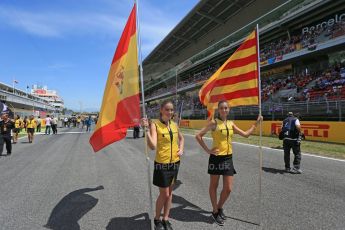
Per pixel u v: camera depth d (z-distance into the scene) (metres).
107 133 4.68
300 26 27.48
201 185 7.30
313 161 10.32
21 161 11.69
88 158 12.16
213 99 5.93
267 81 31.47
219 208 4.92
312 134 16.77
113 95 4.75
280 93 26.55
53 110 125.69
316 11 24.47
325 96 19.61
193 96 42.62
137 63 4.59
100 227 4.74
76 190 6.98
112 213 5.36
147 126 4.38
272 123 20.30
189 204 5.80
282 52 26.95
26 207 5.75
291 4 26.83
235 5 36.97
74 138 23.83
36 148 16.61
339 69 22.27
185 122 36.97
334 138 15.57
